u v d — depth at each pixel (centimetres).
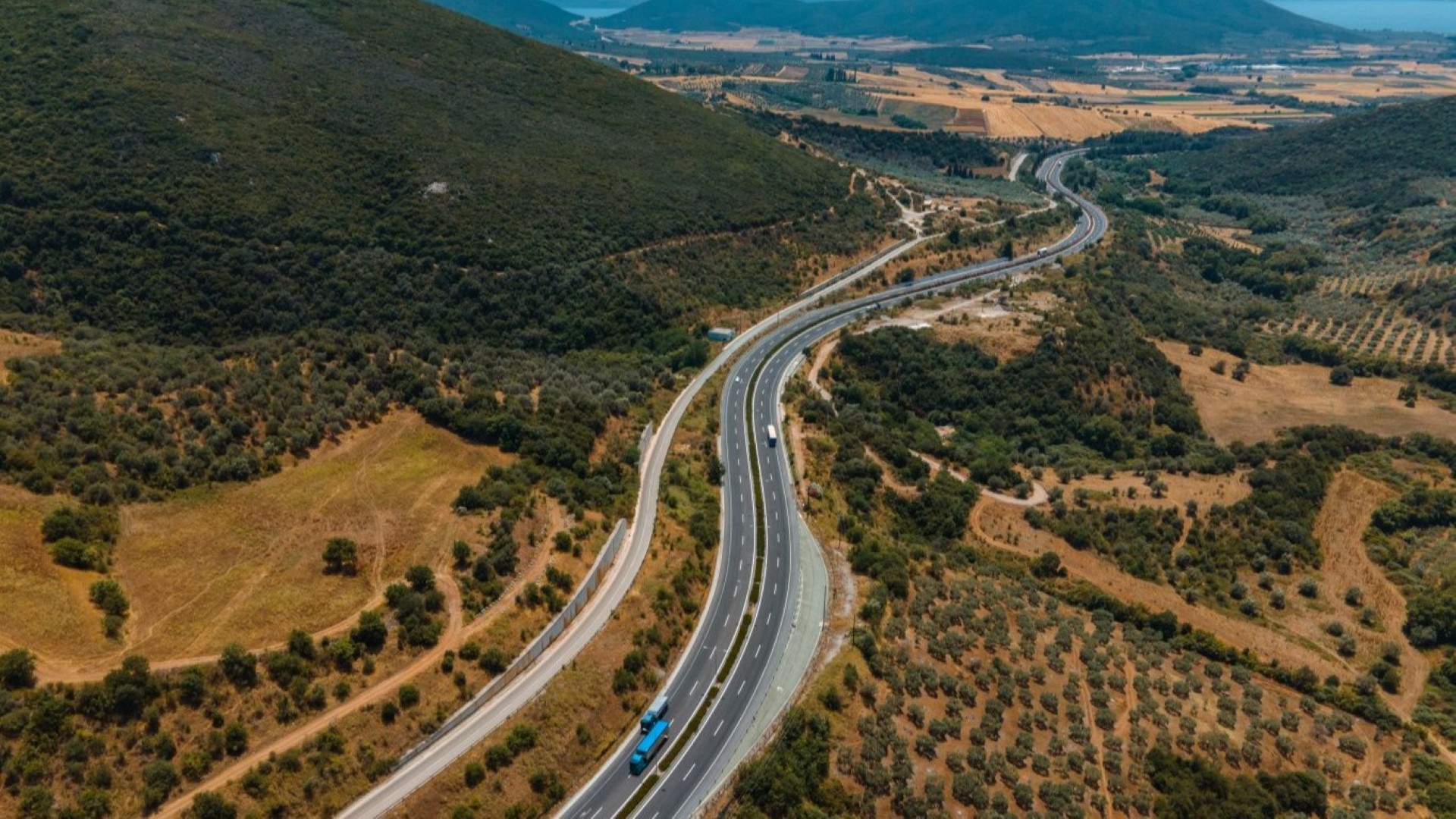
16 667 6612
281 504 9619
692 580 10462
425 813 7106
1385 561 11694
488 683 8200
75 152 15950
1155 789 8169
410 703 7694
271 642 7769
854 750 8169
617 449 12744
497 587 9050
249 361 12506
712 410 15000
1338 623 10712
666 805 7706
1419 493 12506
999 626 10119
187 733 6888
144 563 8344
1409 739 8881
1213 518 12712
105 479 9038
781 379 16312
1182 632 10556
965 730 8588
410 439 11281
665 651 9319
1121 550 12156
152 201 15725
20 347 11606
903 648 9538
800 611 10181
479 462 11156
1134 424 16150
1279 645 10412
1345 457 14175
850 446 13975
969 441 15775
